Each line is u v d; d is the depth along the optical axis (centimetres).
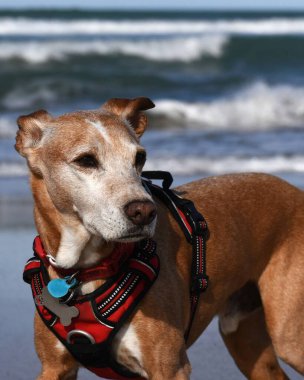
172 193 532
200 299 527
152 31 4484
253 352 612
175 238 516
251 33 4653
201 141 1611
